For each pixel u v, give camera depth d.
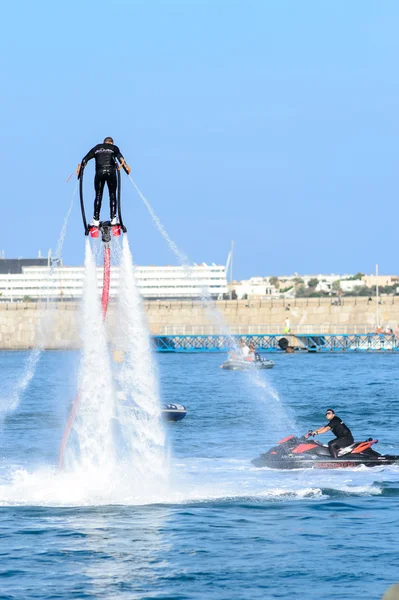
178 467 75.56
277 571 45.97
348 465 75.25
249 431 104.81
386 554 48.66
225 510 58.97
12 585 43.94
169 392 167.00
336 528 54.34
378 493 64.50
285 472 73.19
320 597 42.12
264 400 148.38
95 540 51.62
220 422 114.38
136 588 43.50
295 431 104.75
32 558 48.28
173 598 42.19
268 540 51.66
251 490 65.19
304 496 63.47
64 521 55.75
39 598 42.16
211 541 51.47
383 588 43.19
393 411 127.25
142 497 62.03
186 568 46.56
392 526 54.75
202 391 169.75
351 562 47.31
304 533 53.19
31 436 100.00
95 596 42.41
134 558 48.16
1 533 53.03
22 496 62.12
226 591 43.03
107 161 56.81
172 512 58.19
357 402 143.38
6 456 83.62
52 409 131.75
